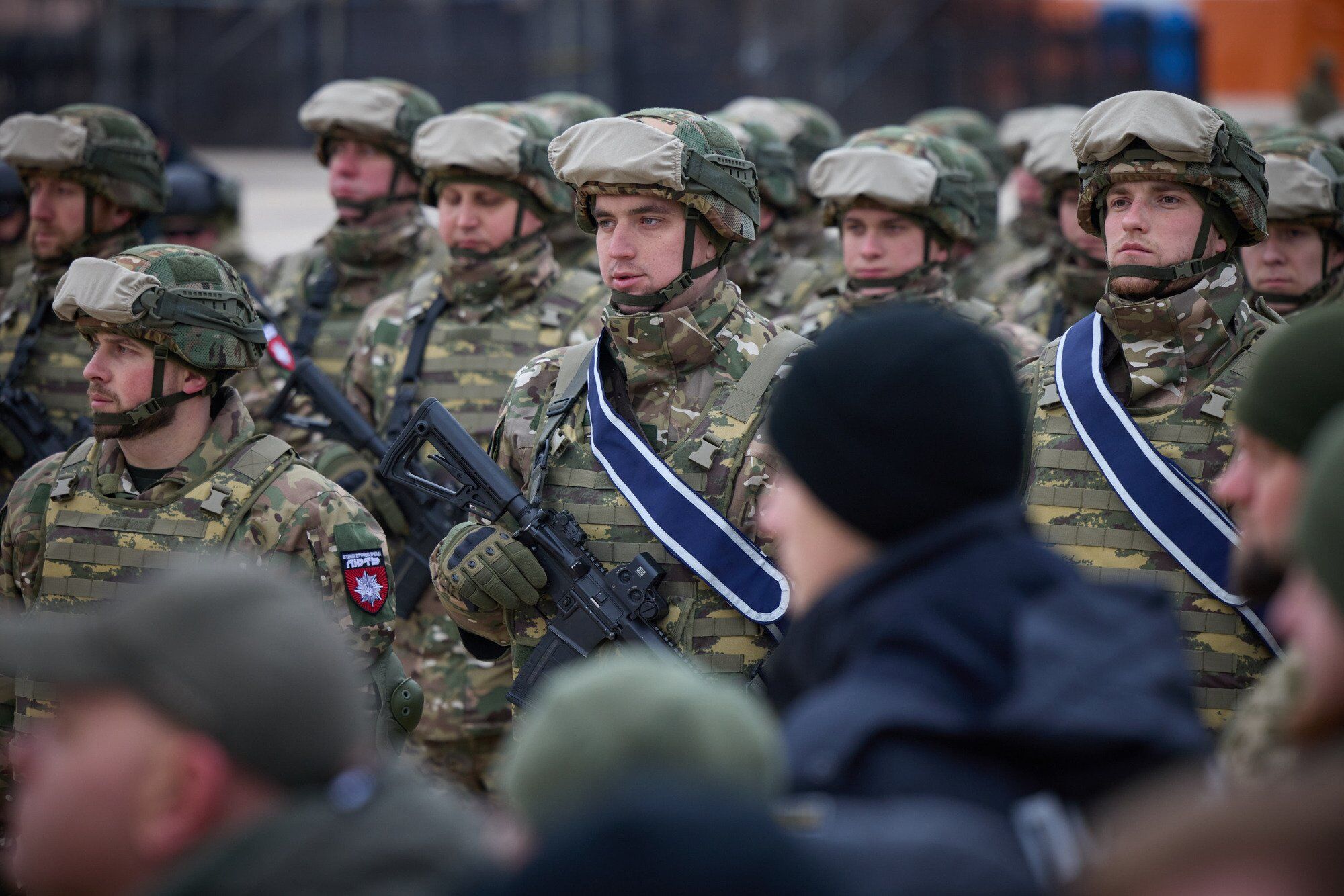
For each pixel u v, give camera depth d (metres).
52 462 14.20
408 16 52.06
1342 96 53.00
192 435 13.53
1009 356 7.11
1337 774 4.30
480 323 20.19
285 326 23.20
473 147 19.59
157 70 53.56
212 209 27.22
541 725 5.45
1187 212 13.30
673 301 13.65
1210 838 4.14
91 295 12.91
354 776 6.34
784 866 4.49
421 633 19.16
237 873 5.83
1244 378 13.31
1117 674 5.98
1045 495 13.39
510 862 5.53
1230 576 12.65
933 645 6.10
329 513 13.15
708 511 12.97
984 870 5.36
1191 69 52.06
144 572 13.19
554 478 13.67
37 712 13.13
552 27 50.81
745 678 13.05
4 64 53.28
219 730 5.88
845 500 6.70
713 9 50.81
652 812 4.50
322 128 22.75
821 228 28.45
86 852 6.03
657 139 13.30
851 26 51.31
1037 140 23.62
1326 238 18.02
